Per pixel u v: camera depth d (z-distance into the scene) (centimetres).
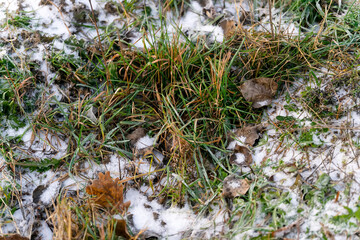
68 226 187
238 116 248
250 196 208
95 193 212
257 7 303
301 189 206
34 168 233
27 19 281
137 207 222
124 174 235
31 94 257
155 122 248
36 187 225
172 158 239
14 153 235
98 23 293
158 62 255
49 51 270
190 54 266
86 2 295
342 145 221
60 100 258
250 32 283
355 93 240
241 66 268
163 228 212
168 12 302
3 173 228
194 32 289
